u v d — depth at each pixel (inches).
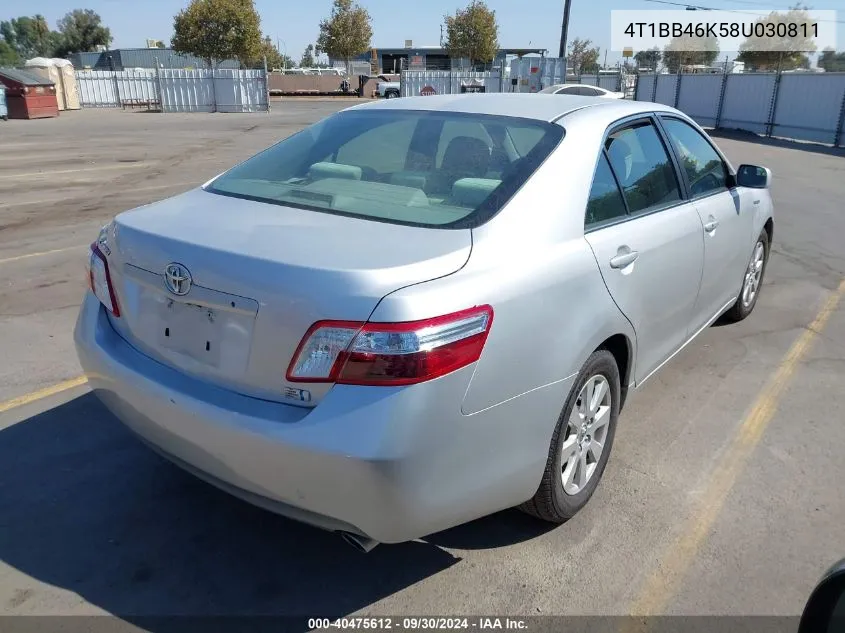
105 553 110.4
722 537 116.6
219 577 106.1
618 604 102.0
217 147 665.0
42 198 395.5
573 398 107.2
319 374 84.0
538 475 103.9
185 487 127.5
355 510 85.2
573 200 111.4
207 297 91.9
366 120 138.8
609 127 128.3
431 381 84.0
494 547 113.5
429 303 85.1
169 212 111.7
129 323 104.9
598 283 110.8
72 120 1027.9
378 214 105.5
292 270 87.0
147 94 1472.7
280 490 88.0
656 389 169.8
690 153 158.2
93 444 139.9
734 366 183.6
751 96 943.0
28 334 193.5
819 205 410.6
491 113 129.9
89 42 3649.1
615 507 124.0
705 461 139.2
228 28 1818.4
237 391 91.3
